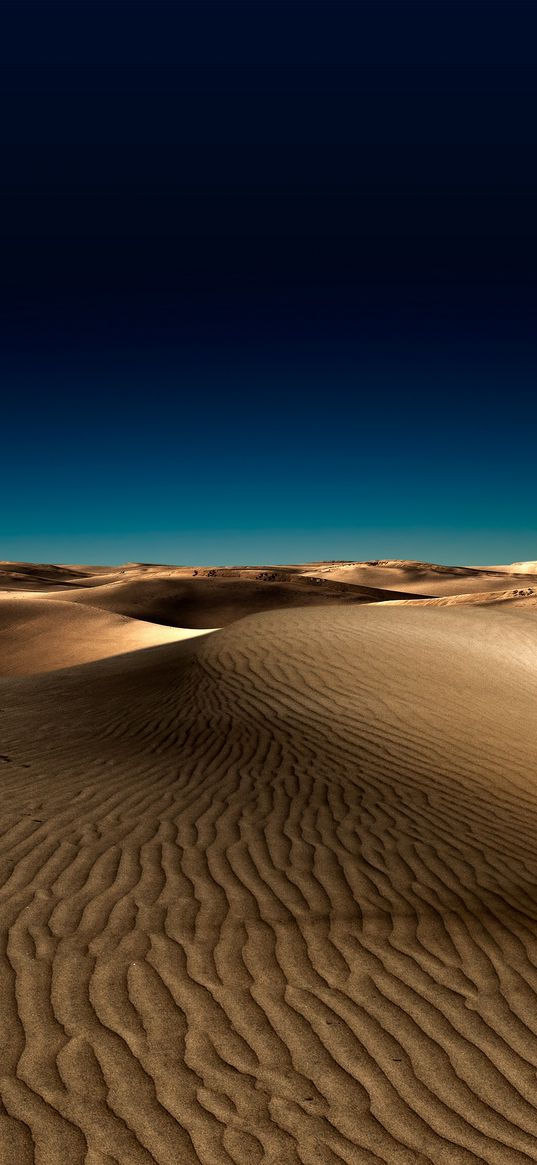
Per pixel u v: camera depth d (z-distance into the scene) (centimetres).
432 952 481
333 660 1470
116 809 752
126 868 595
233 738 1069
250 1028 389
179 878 578
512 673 1456
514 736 1111
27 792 813
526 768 977
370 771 934
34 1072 350
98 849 636
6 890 549
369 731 1106
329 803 800
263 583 6931
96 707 1331
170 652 1833
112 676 1664
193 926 498
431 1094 347
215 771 912
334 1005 414
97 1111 327
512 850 694
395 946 487
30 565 11138
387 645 1580
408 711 1205
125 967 443
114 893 546
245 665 1454
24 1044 370
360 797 830
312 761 964
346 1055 372
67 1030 381
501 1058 375
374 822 746
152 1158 303
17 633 4041
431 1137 320
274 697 1269
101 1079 347
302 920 516
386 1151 312
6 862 603
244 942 479
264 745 1034
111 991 417
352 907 543
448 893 581
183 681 1408
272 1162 303
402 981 443
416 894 575
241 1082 349
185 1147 309
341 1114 332
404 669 1427
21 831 680
